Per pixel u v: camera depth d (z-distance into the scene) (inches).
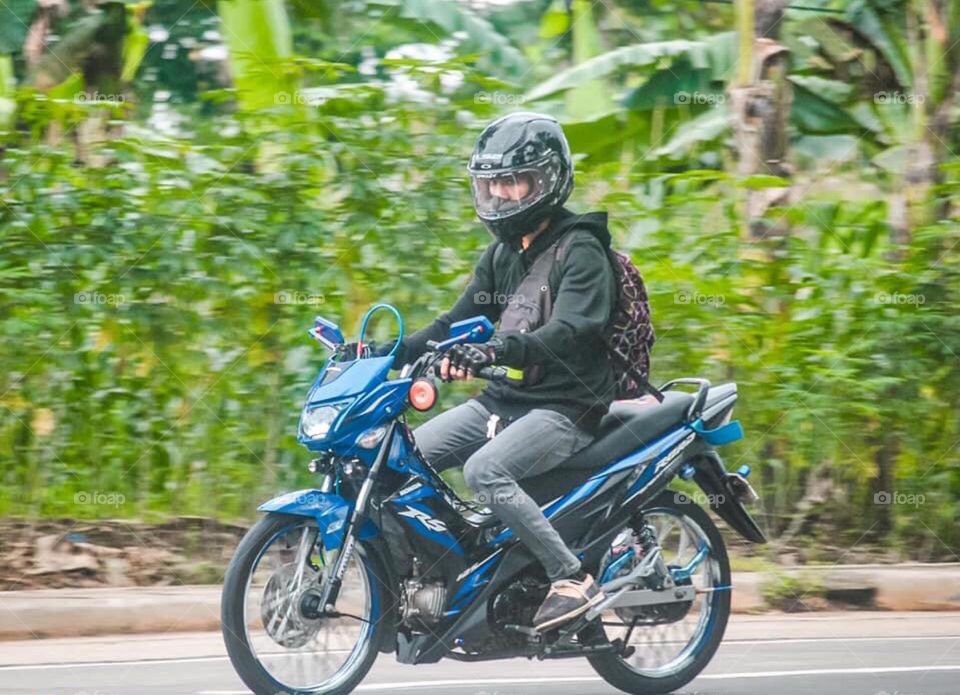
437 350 693.3
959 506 1138.7
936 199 1213.7
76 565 986.1
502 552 716.0
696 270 1139.9
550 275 732.7
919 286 1154.0
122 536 1023.0
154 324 1051.9
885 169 1321.4
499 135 729.6
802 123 1334.9
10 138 1078.4
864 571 1047.0
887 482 1144.2
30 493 1039.0
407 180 1094.4
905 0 1291.8
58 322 1039.6
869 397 1125.7
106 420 1050.7
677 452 753.6
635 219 1151.0
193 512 1053.2
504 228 734.5
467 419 748.0
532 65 1402.6
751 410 1127.0
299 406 1064.8
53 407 1044.5
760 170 1198.3
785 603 1024.9
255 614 689.6
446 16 1322.6
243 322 1067.3
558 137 735.1
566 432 724.0
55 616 898.7
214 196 1062.4
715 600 774.5
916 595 1040.8
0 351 1034.7
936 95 1245.7
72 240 1045.8
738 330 1127.6
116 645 869.8
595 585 721.6
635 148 1317.7
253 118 1088.8
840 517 1139.9
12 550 992.2
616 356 737.6
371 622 694.5
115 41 1190.9
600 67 1239.5
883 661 848.3
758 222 1169.4
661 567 744.3
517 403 735.7
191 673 786.2
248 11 1213.7
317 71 1160.2
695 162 1310.3
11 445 1039.0
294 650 693.3
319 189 1084.5
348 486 692.7
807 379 1130.7
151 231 1055.0
